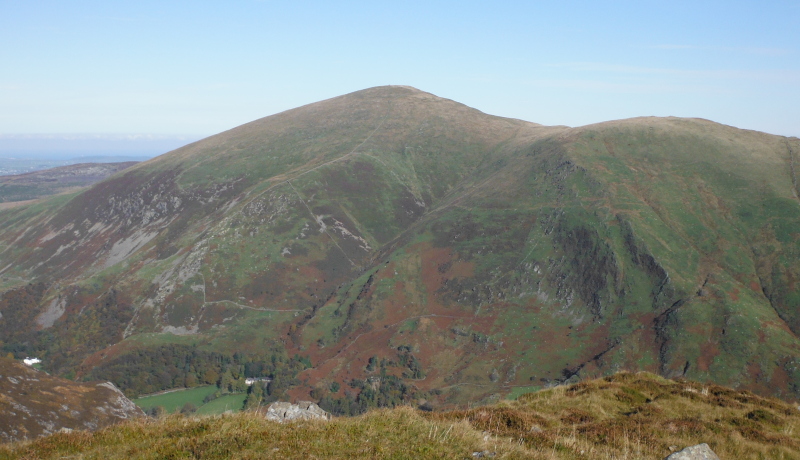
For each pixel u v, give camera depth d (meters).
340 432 14.55
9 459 14.18
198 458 13.27
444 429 15.23
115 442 15.16
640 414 19.05
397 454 13.27
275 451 13.26
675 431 17.17
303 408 18.59
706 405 20.39
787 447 16.14
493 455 13.66
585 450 15.10
